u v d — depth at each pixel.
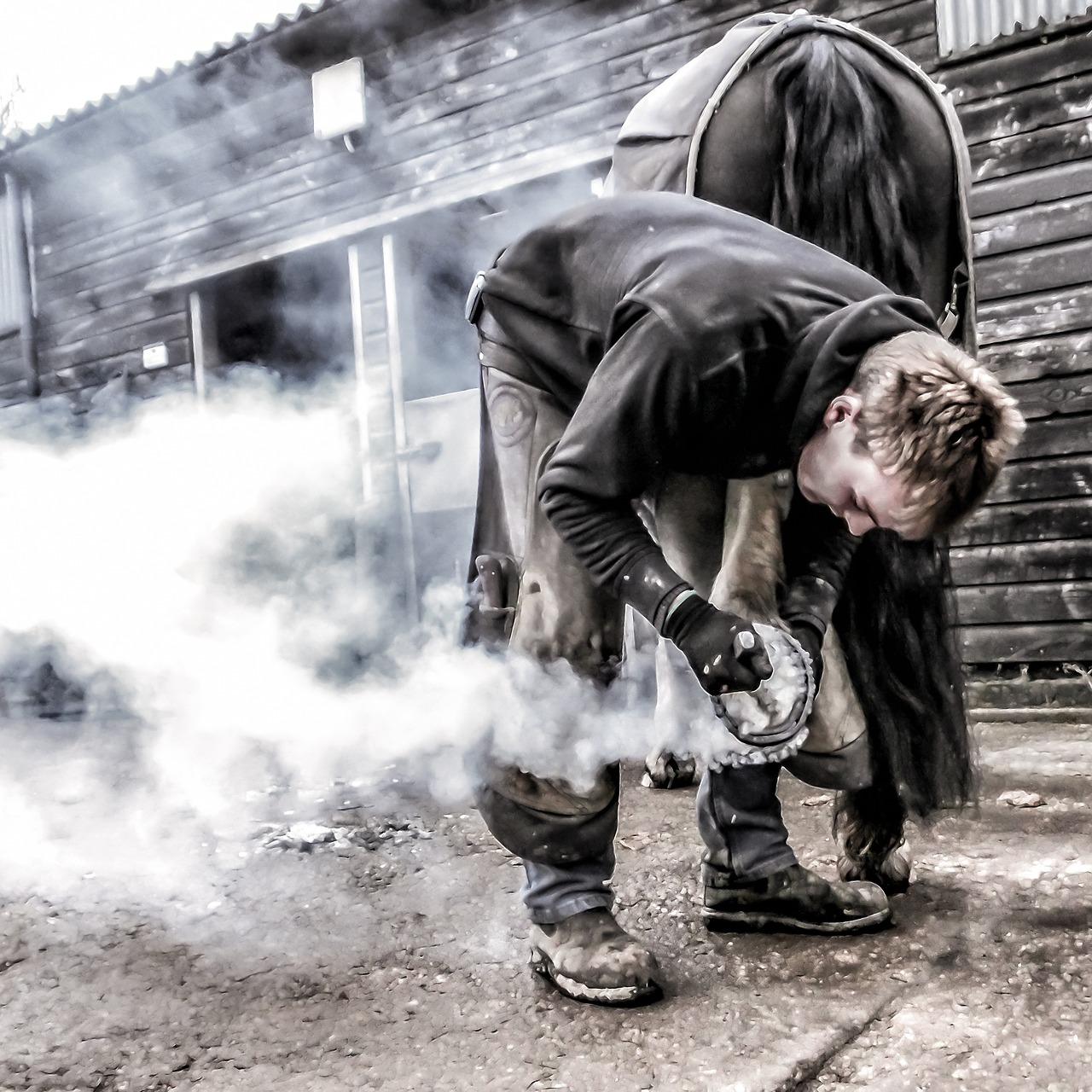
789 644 1.49
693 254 1.42
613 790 1.75
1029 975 1.67
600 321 1.60
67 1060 1.61
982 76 4.53
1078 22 4.27
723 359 1.33
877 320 1.33
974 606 4.54
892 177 1.88
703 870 1.99
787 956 1.82
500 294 1.74
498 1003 1.72
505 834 1.75
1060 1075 1.34
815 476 1.38
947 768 1.97
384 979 1.87
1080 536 4.34
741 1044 1.47
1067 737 3.82
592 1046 1.52
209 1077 1.53
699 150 1.89
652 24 5.51
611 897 1.80
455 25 6.16
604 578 1.45
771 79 1.89
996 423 1.24
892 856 2.11
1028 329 4.45
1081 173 4.34
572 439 1.41
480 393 1.93
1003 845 2.42
